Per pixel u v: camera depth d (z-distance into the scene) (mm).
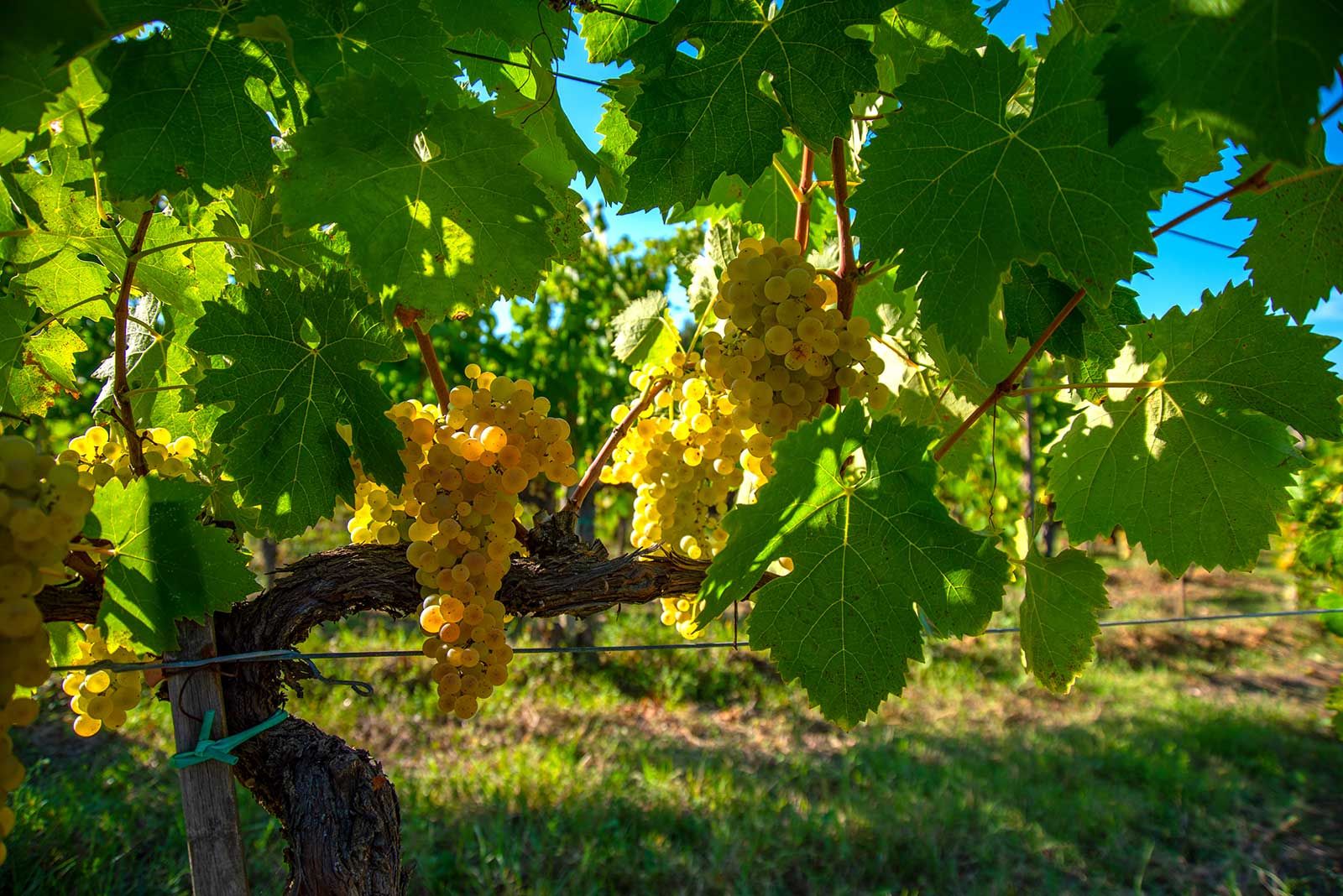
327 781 528
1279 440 600
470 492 554
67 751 2486
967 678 3773
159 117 472
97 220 637
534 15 624
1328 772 2967
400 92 495
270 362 531
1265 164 539
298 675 569
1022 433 3768
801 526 530
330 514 543
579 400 3678
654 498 697
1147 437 638
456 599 539
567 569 608
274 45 484
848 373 571
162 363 708
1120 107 404
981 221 484
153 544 485
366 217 523
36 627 399
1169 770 2809
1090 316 619
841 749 2947
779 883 2111
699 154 531
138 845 2031
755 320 571
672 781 2582
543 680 3377
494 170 532
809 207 704
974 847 2301
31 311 659
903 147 488
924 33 651
